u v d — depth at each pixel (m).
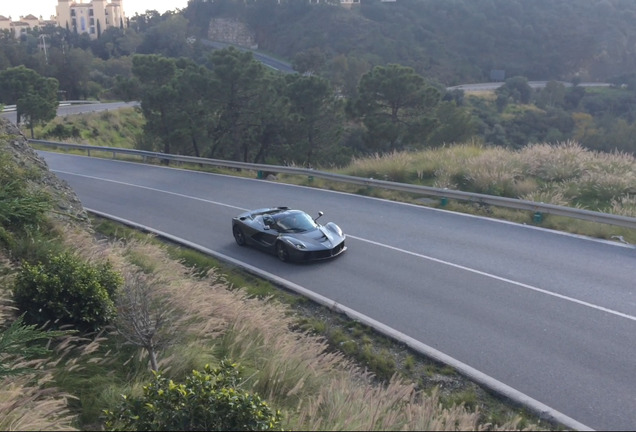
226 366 5.39
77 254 10.11
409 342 8.40
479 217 15.24
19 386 5.98
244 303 9.47
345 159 35.38
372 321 9.20
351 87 73.50
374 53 98.94
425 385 7.32
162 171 25.72
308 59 84.25
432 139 31.72
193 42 124.56
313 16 119.56
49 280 7.78
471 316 9.16
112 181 23.58
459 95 66.19
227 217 16.53
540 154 19.78
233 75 33.66
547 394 6.84
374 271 11.52
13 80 45.94
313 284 10.99
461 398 6.81
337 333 8.82
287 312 9.80
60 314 7.64
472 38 100.94
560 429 6.13
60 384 6.54
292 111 35.31
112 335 7.87
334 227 13.04
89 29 169.50
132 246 12.51
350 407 5.62
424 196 17.77
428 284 10.66
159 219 16.77
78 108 64.88
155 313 7.30
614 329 8.44
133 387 6.32
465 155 21.31
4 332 6.93
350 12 116.94
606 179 16.83
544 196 16.08
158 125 35.22
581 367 7.42
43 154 33.94
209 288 10.01
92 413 6.01
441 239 13.41
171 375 6.78
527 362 7.63
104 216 17.44
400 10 113.31
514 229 14.05
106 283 8.49
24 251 10.07
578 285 10.22
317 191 19.52
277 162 38.09
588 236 13.30
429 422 5.38
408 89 30.03
